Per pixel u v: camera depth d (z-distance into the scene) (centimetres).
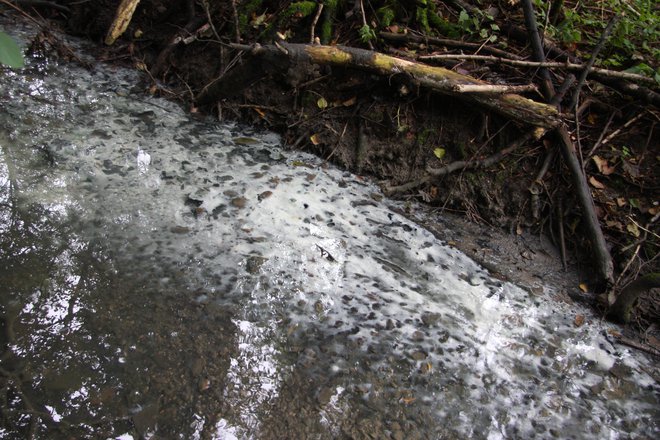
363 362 240
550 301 274
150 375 224
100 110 315
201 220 275
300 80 314
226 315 245
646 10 343
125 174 287
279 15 327
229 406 221
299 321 248
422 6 330
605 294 275
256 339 240
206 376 227
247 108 325
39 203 266
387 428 224
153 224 269
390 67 297
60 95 316
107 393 218
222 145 312
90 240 258
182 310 244
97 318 236
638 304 274
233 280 256
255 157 309
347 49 293
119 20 322
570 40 326
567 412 238
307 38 328
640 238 288
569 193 300
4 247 248
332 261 270
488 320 262
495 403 237
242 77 301
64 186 275
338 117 318
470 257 286
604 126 311
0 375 216
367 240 283
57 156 286
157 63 336
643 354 261
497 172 305
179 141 309
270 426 218
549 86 311
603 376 251
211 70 332
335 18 332
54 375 219
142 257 257
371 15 331
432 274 275
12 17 346
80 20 351
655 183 297
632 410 242
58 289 241
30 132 293
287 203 289
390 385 235
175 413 216
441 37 333
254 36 333
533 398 241
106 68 337
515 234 298
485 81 315
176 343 234
